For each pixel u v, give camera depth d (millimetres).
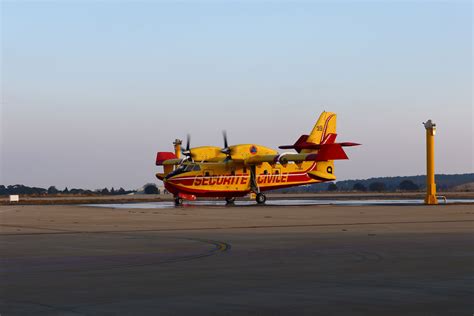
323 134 69562
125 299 12188
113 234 27281
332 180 68562
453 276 14641
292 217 39312
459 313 10766
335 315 10742
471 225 31016
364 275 14891
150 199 98500
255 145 66062
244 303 11750
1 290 13195
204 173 64562
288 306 11461
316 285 13570
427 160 61594
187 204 67312
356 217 38594
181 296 12461
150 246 22062
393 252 19422
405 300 11883
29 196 134875
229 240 24031
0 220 37844
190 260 17984
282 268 16172
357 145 61500
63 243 23281
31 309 11320
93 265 17062
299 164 68562
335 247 21031
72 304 11742
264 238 24734
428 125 61219
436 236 24859
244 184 66125
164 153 75750
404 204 62219
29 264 17344
